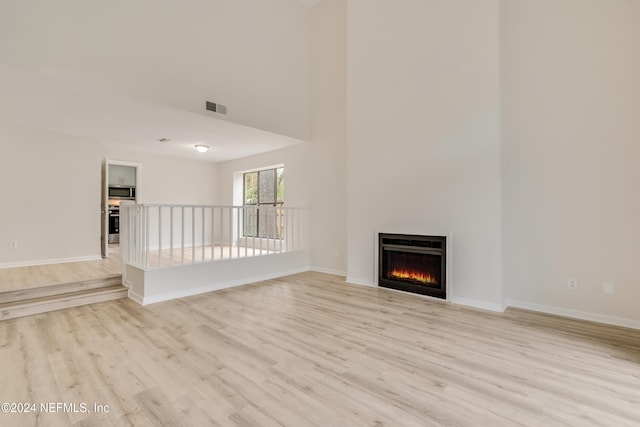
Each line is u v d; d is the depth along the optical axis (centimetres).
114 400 183
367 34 460
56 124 473
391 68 433
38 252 510
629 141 292
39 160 511
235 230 801
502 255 350
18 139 492
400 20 423
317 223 584
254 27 500
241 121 480
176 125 479
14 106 396
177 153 707
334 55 557
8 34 288
